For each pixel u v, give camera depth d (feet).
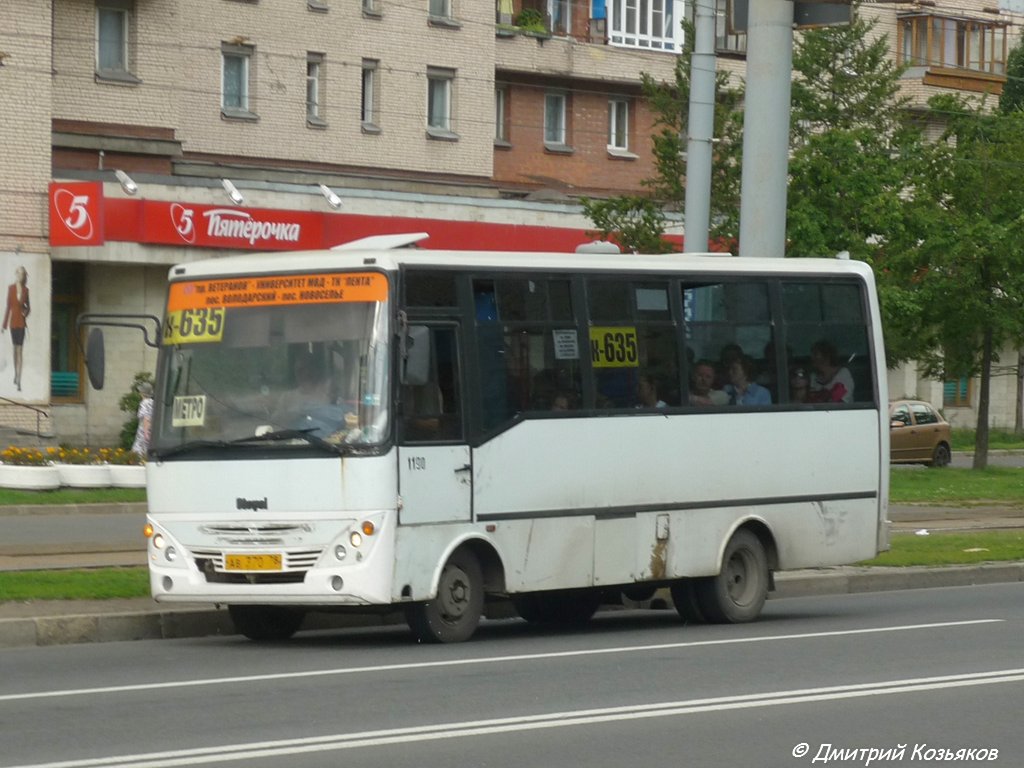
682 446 78.64
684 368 79.20
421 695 54.19
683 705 52.26
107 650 67.77
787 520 83.25
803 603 91.97
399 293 67.92
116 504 134.51
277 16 225.15
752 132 105.40
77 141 201.36
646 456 77.05
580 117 267.59
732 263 82.02
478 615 71.00
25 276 187.32
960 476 188.85
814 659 64.34
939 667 61.87
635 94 272.51
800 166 176.45
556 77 262.06
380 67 236.63
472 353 70.49
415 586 67.72
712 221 190.39
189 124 216.95
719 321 81.05
